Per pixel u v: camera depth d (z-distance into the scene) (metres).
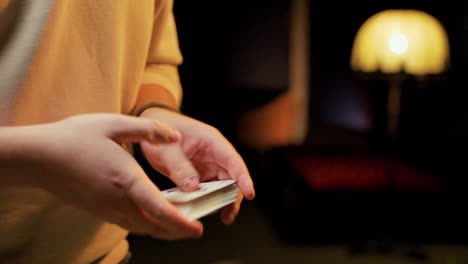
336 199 3.21
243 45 5.61
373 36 3.13
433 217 3.22
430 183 3.23
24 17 0.48
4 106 0.49
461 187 3.27
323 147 4.08
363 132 4.66
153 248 3.28
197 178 0.50
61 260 0.55
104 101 0.56
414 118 4.33
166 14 0.70
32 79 0.49
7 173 0.41
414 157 3.77
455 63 4.21
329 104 5.34
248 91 5.20
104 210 0.42
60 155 0.41
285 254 3.18
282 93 5.20
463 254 3.14
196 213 0.45
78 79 0.54
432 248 3.23
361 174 3.29
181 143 0.58
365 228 3.22
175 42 0.77
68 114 0.54
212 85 5.53
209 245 3.35
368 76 3.16
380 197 3.20
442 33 3.11
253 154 4.36
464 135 4.02
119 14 0.56
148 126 0.43
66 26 0.52
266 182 3.87
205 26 5.49
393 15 3.13
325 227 3.24
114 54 0.56
